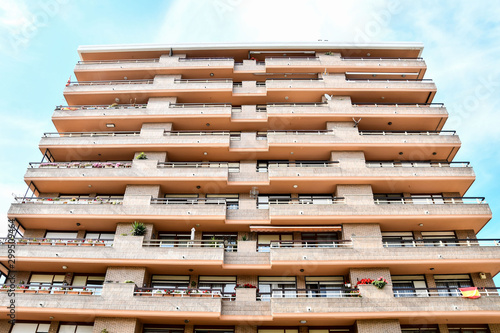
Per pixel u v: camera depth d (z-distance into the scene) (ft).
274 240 97.86
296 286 90.22
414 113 112.06
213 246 94.63
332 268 88.12
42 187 103.24
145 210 94.79
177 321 82.28
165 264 86.89
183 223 95.81
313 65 123.13
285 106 113.39
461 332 83.97
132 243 89.04
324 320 80.84
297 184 101.65
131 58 130.21
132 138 107.86
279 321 81.41
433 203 102.78
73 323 84.23
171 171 101.24
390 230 98.53
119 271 87.20
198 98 119.24
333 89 116.88
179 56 127.85
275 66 122.62
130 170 101.35
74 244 93.15
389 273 86.74
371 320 80.02
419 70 124.67
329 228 94.02
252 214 96.78
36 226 98.27
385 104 120.26
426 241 98.02
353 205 95.45
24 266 89.86
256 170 108.37
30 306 79.87
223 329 84.17
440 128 114.73
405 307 79.25
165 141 106.93
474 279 90.79
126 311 79.20
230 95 118.21
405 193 104.63
